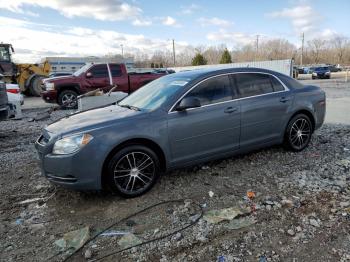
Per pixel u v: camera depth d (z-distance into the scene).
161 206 3.77
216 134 4.48
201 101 4.38
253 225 3.29
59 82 12.58
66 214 3.70
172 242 3.06
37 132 8.55
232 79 4.71
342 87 21.73
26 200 4.11
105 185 4.05
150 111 4.13
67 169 3.68
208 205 3.74
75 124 4.00
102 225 3.42
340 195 3.86
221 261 2.77
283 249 2.90
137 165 4.01
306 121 5.48
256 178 4.46
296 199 3.79
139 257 2.87
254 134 4.88
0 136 8.12
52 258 2.92
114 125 3.86
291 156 5.30
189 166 4.48
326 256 2.79
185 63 85.62
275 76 5.20
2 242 3.20
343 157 5.21
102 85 13.20
